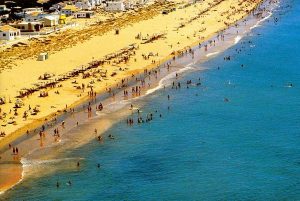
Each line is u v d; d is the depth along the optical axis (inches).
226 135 4065.0
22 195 3154.5
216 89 5324.8
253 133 4089.6
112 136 4052.7
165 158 3668.8
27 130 4116.6
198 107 4749.0
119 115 4522.6
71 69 5910.4
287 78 5698.8
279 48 7283.5
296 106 4734.3
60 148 3818.9
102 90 5211.6
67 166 3538.4
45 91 5064.0
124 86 5374.0
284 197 3083.2
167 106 4778.5
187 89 5319.9
